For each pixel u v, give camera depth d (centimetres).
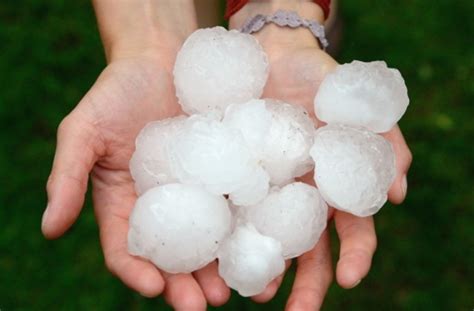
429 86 62
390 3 65
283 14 49
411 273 56
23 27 64
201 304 38
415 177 58
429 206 57
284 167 41
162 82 45
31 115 61
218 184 39
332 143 40
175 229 38
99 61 63
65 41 64
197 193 39
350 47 64
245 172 40
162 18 49
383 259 56
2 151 59
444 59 63
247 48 44
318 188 41
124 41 47
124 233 40
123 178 42
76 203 40
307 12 51
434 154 59
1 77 62
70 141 41
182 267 39
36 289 55
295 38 49
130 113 43
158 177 41
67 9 65
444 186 58
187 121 41
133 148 43
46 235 39
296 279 40
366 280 55
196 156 39
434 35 64
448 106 62
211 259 39
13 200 58
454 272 55
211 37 44
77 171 40
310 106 46
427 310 54
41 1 65
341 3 65
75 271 56
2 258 56
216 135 40
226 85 43
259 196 40
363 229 40
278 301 54
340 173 40
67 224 39
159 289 38
